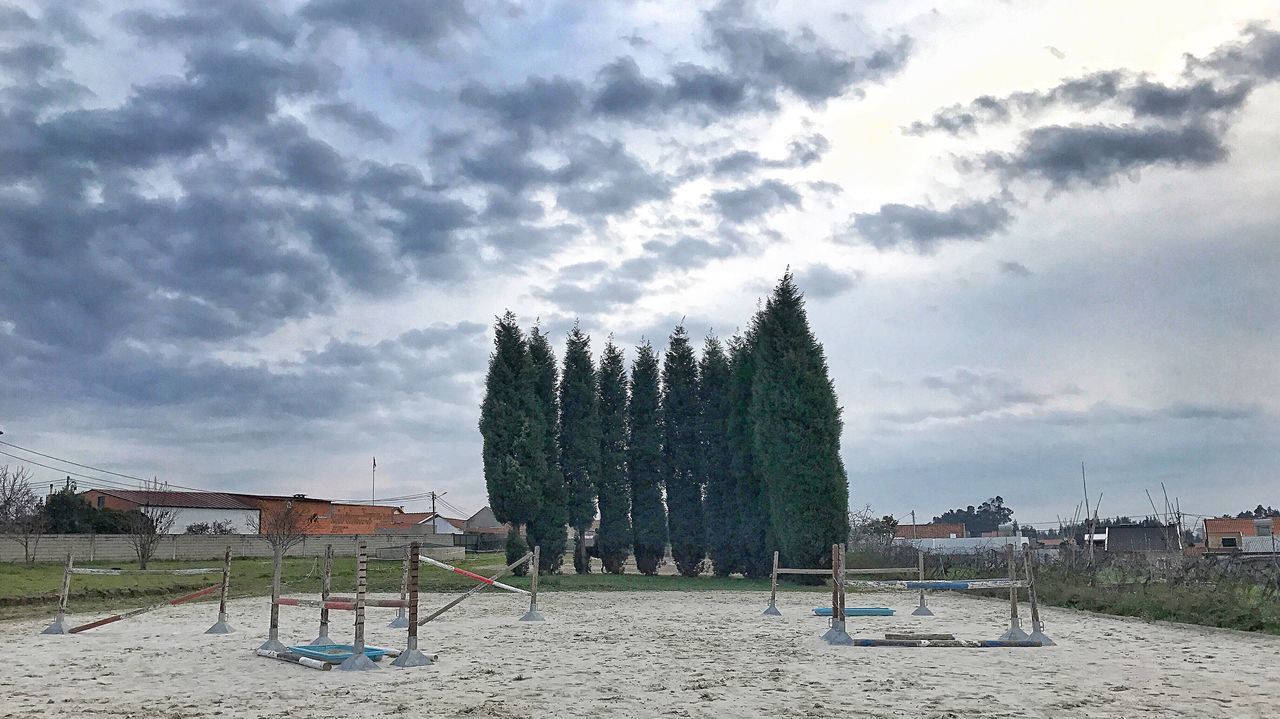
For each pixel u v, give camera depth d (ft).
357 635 38.75
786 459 102.32
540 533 113.29
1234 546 207.62
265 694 32.65
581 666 39.19
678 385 122.83
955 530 305.73
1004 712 28.84
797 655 42.78
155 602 77.46
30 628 56.24
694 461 121.60
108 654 43.68
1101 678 35.53
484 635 51.67
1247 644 46.88
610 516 121.49
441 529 323.37
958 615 66.33
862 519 197.98
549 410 118.11
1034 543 172.96
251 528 204.54
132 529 155.84
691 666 39.19
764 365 106.32
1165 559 88.43
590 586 96.84
